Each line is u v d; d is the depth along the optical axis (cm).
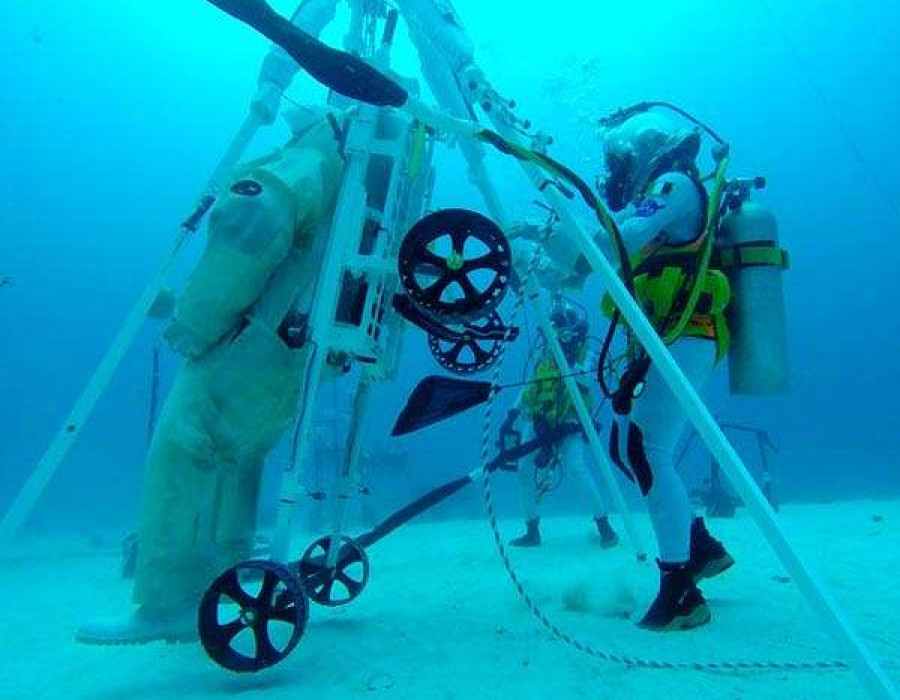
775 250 232
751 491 125
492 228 206
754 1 3300
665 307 227
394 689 170
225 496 242
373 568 416
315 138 260
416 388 213
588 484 471
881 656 173
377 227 247
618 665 179
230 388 226
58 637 264
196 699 171
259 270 221
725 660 179
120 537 912
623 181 261
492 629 232
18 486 2455
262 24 119
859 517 586
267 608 183
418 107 163
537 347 498
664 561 225
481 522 803
